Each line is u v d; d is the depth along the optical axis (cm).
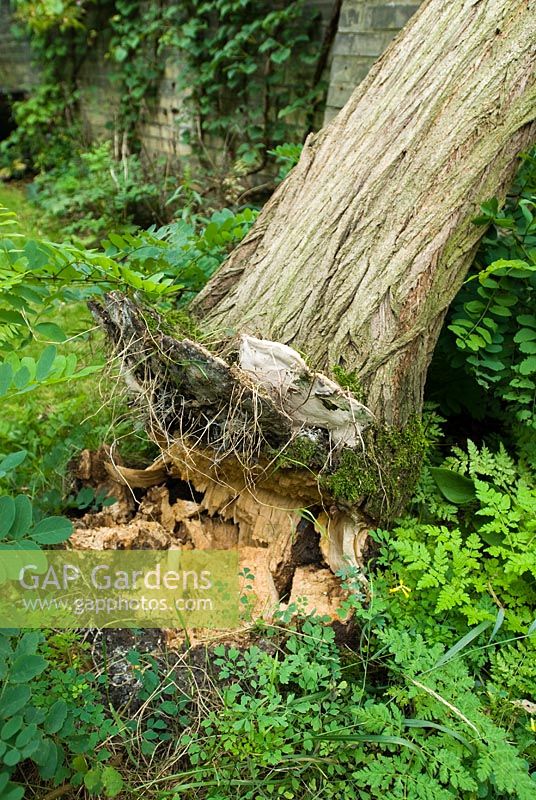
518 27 204
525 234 220
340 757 152
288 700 154
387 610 177
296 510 189
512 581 177
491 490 184
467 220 199
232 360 182
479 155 198
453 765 142
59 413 280
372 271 188
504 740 151
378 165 200
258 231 218
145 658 172
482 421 257
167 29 549
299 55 447
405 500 195
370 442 181
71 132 693
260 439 175
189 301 252
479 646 172
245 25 468
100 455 226
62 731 149
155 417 184
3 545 136
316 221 199
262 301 195
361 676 174
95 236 509
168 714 165
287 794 146
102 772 150
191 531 199
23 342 203
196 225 390
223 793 149
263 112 482
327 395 172
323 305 188
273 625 176
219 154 534
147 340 178
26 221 562
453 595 168
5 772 130
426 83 205
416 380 195
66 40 688
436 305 194
